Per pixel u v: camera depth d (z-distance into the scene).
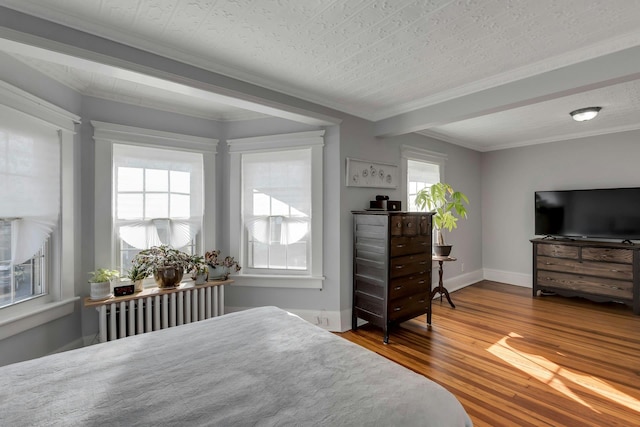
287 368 1.20
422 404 0.99
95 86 2.50
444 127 3.96
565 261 4.03
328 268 3.13
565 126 3.92
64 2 1.55
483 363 2.45
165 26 1.75
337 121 3.04
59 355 1.33
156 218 2.89
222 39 1.89
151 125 2.86
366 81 2.52
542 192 4.47
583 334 3.01
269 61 2.17
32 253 2.09
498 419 1.79
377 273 2.91
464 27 1.78
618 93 2.79
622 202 3.85
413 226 3.03
